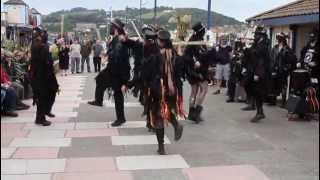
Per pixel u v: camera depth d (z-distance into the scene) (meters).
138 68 9.00
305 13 13.31
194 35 10.66
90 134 9.55
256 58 10.70
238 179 6.68
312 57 11.11
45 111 10.52
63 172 7.03
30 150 8.27
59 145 8.64
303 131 9.84
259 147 8.48
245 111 12.41
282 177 6.75
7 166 7.32
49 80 10.43
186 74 10.46
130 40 9.92
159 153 7.97
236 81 13.98
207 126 10.34
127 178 6.74
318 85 11.09
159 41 7.95
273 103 13.30
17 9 28.22
